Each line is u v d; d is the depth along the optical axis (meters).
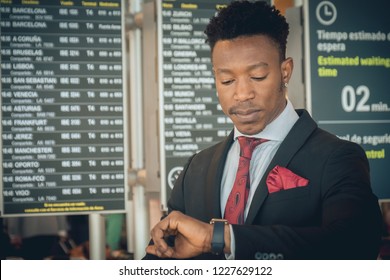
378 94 2.90
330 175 1.22
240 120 1.29
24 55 2.73
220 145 1.47
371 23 2.90
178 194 1.50
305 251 1.09
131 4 2.84
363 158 1.26
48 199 2.73
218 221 1.12
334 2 2.86
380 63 2.91
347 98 2.87
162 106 2.77
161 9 2.77
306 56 2.83
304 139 1.30
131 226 2.97
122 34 2.80
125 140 2.79
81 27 2.76
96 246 2.83
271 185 1.24
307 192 1.23
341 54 2.87
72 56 2.76
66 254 3.76
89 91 2.77
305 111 1.37
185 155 2.79
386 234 3.25
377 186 2.89
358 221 1.14
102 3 2.78
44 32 2.74
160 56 2.77
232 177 1.39
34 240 3.72
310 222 1.23
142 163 2.86
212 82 2.82
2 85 2.71
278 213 1.24
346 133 2.87
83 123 2.76
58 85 2.75
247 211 1.30
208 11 2.82
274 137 1.33
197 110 2.80
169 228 1.13
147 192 2.83
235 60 1.23
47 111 2.74
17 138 2.72
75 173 2.75
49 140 2.74
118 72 2.79
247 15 1.22
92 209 2.76
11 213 2.71
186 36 2.80
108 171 2.78
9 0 2.71
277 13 1.29
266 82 1.24
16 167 2.71
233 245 1.08
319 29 2.85
